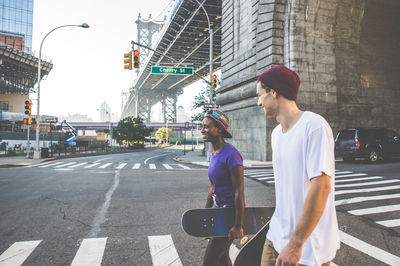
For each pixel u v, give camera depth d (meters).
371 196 6.91
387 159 15.69
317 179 1.31
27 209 6.11
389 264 3.39
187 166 17.06
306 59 17.70
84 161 22.14
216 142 2.42
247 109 20.05
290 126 1.53
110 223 5.09
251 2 20.78
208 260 2.29
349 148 14.00
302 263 1.37
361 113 19.06
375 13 19.86
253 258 1.69
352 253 3.72
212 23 55.19
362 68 19.67
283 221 1.52
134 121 60.72
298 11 17.59
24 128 51.88
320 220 1.40
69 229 4.76
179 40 66.75
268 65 17.97
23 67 67.38
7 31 77.56
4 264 3.40
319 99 17.81
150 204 6.55
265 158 17.53
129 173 12.88
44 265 3.38
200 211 2.00
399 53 20.67
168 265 3.38
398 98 20.34
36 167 16.30
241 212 2.00
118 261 3.49
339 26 18.86
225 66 25.25
